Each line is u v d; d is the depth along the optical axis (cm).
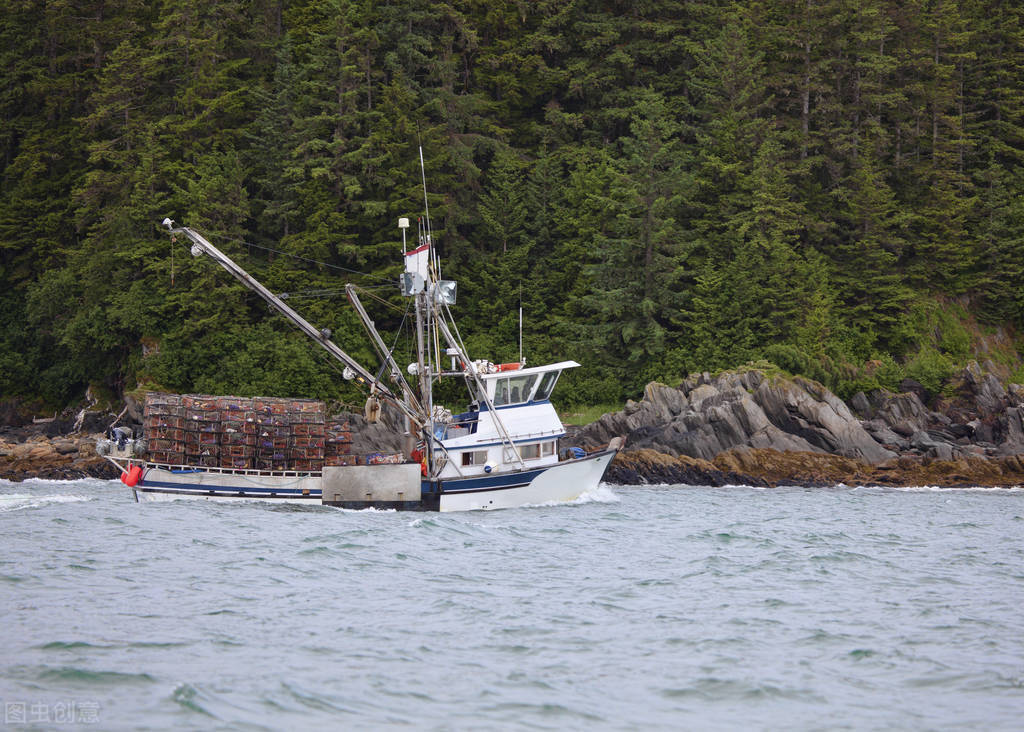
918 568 10731
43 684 6225
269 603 8438
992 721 5972
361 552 10869
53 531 12106
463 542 11756
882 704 6262
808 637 7719
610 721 5897
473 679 6569
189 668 6594
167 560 10238
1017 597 9219
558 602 8725
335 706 5984
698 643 7512
